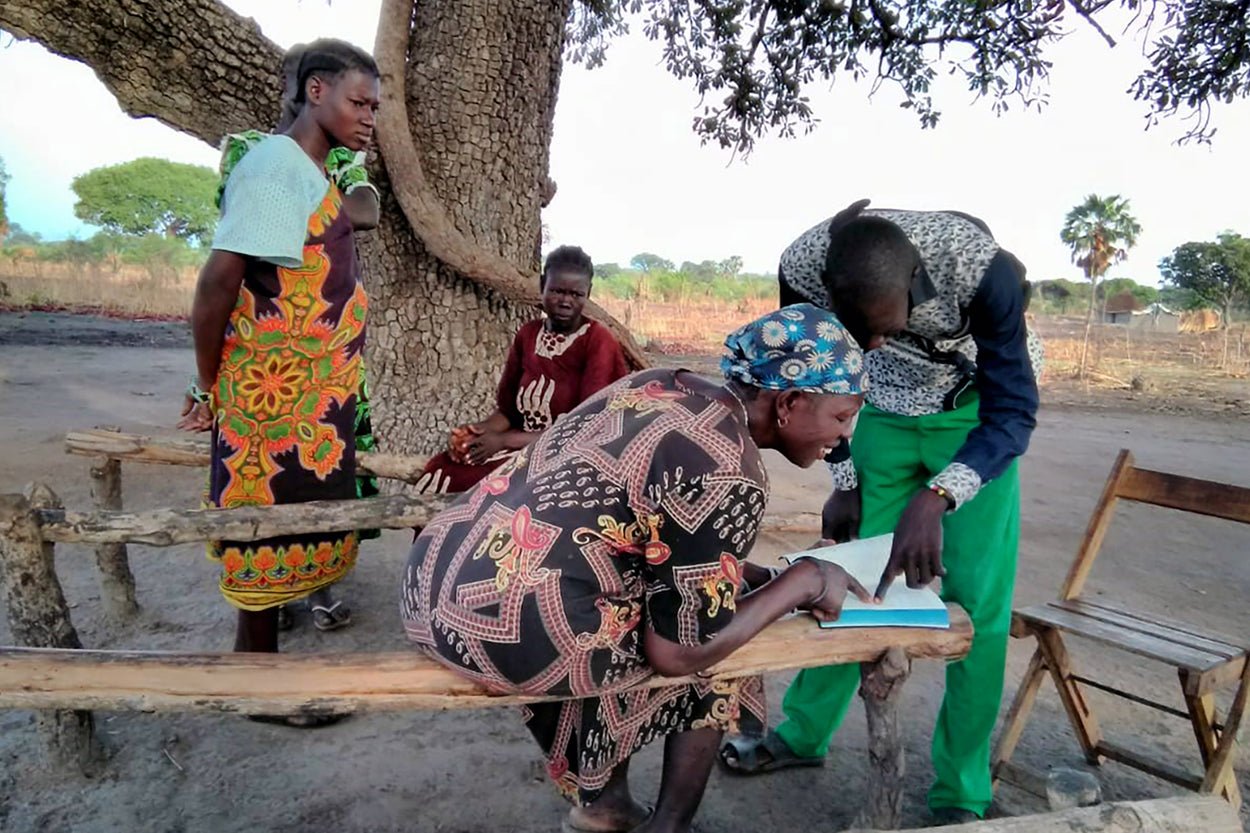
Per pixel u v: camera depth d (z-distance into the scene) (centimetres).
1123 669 365
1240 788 277
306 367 257
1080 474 791
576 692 178
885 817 204
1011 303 201
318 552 270
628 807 228
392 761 268
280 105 420
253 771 259
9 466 586
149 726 278
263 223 233
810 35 818
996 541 228
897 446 249
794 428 170
